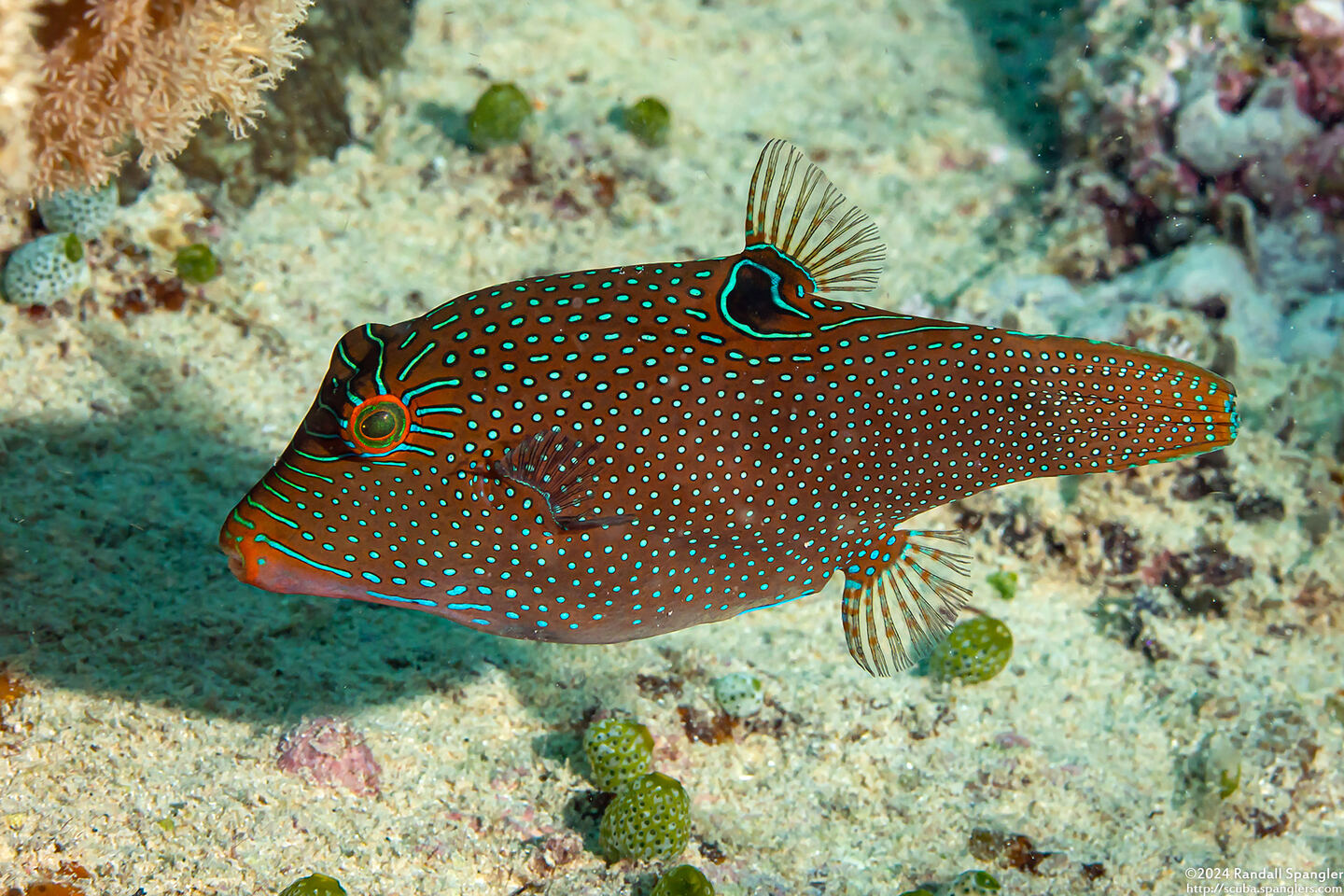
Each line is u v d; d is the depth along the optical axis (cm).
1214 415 21
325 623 25
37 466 25
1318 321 31
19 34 20
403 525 20
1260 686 27
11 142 20
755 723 25
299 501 20
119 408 26
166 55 21
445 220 32
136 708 23
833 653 26
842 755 25
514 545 20
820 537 21
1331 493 28
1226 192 32
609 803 24
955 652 26
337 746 23
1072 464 21
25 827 22
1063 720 26
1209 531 28
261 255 29
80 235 27
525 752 24
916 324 20
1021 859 24
